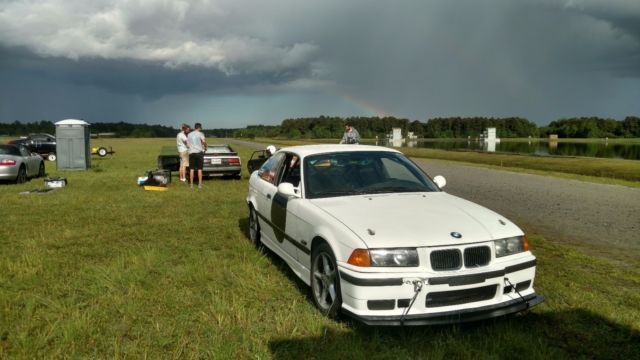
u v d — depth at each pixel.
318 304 4.56
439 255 3.91
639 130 178.25
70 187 15.16
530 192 13.44
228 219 9.58
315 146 6.21
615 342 3.92
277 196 5.91
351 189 5.27
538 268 5.93
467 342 3.84
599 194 12.97
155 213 10.27
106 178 18.28
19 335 3.99
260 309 4.67
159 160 18.59
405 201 4.88
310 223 4.75
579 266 6.06
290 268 5.85
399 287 3.82
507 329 4.09
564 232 8.14
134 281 5.43
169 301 4.83
